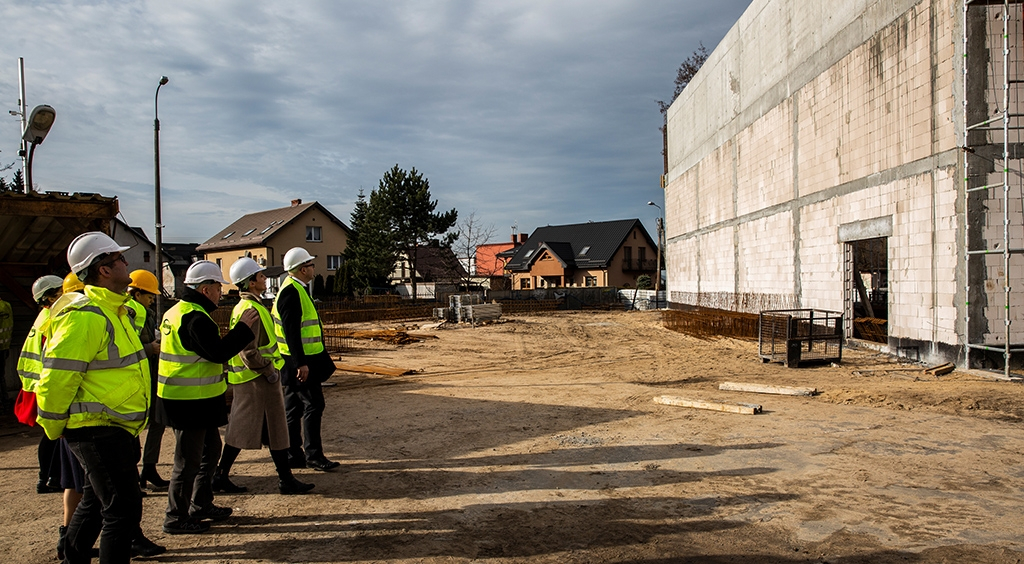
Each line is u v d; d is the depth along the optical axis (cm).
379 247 4156
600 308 3966
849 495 502
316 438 599
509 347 1789
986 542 410
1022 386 945
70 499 403
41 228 939
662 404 888
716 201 2577
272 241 4434
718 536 429
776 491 514
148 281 558
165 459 656
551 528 448
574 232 5900
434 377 1226
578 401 927
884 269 2283
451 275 5028
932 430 702
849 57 1478
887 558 390
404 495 524
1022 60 1090
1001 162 1085
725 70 2425
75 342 328
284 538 437
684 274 3161
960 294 1117
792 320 1240
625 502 498
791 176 1817
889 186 1323
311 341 593
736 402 873
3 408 905
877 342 1441
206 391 443
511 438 712
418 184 4247
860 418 768
